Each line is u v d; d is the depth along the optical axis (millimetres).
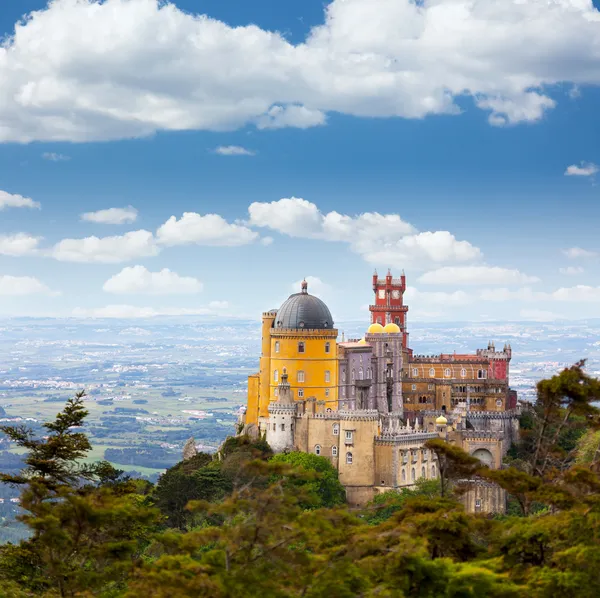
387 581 102062
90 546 122500
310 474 106375
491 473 125375
